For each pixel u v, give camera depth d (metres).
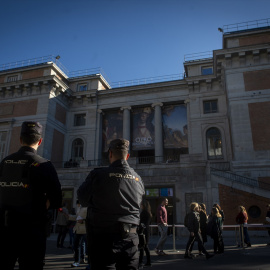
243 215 11.41
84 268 7.09
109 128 31.42
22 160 2.75
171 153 29.95
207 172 18.70
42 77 28.62
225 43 25.77
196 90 28.83
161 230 9.36
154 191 19.41
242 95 22.72
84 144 30.50
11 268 2.50
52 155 28.22
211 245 12.41
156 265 7.11
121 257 2.49
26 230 2.52
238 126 22.05
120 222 2.56
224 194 17.75
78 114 32.12
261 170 20.50
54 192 2.74
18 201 2.58
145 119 30.55
